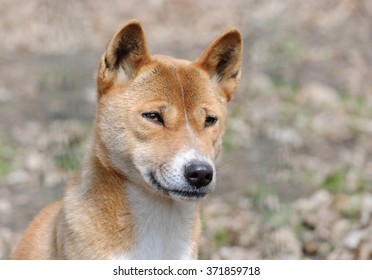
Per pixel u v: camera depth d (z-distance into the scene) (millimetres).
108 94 12875
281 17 39406
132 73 12953
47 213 14156
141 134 12500
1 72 33906
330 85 31406
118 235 12492
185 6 43875
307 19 39000
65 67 32969
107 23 41469
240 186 22250
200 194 12172
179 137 12414
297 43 35906
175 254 12875
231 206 20922
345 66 33469
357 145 25531
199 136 12602
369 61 34219
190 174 11938
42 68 33688
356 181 21500
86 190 12688
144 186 12508
